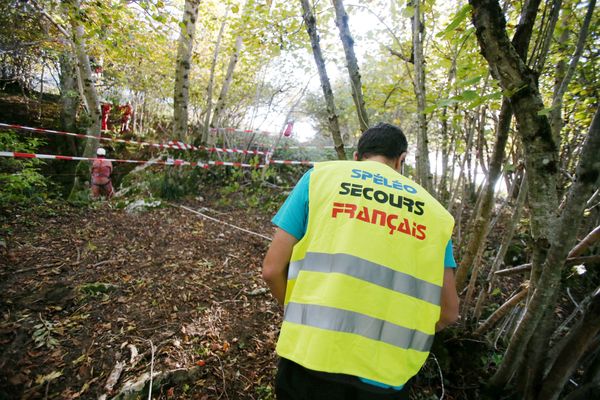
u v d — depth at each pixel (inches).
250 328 102.6
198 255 145.7
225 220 205.5
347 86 346.3
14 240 134.9
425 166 94.7
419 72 91.5
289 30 148.9
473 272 103.5
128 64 316.2
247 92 336.2
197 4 237.5
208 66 345.4
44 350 83.7
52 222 159.3
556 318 125.7
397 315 37.5
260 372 87.5
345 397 37.3
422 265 39.2
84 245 140.2
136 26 191.6
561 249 53.9
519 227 198.5
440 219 41.5
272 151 295.3
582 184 48.6
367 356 36.4
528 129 52.9
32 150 226.7
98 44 255.6
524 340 69.2
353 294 37.3
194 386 80.7
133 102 427.2
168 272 126.9
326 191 42.9
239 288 123.0
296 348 37.7
